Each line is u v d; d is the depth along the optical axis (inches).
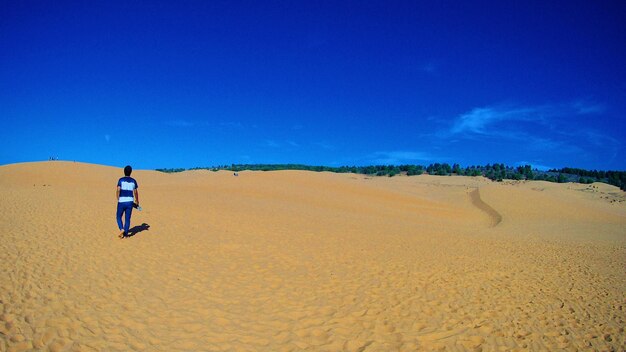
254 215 676.7
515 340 250.7
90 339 218.8
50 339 214.2
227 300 286.8
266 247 447.8
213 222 575.8
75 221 509.4
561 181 3309.5
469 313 289.3
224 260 386.0
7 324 223.1
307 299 297.1
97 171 1684.3
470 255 505.0
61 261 340.2
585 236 883.4
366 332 247.6
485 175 3526.1
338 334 242.8
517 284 376.5
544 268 460.8
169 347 216.8
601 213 1392.7
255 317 261.0
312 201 1124.5
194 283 317.1
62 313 244.8
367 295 312.8
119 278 314.5
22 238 398.6
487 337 251.6
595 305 329.1
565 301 333.7
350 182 1705.2
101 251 382.9
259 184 1381.6
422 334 249.3
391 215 1027.3
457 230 827.4
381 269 390.6
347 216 844.6
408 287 339.6
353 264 401.7
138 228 500.4
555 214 1325.0
